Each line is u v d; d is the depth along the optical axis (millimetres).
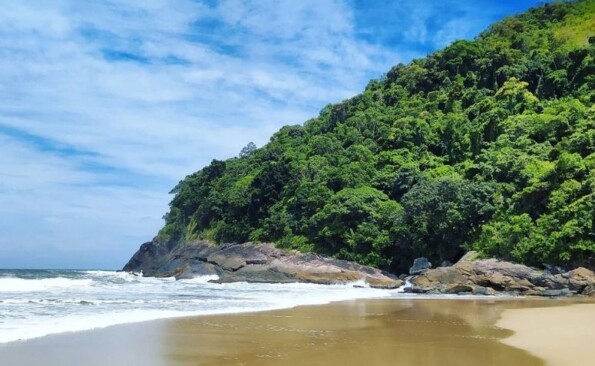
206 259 72250
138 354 13562
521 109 67188
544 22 98000
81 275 81625
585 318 23031
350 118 86688
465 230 51969
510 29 96438
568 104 62812
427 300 35375
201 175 93812
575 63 70625
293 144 91688
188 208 90312
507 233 45938
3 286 40938
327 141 80438
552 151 53156
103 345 14609
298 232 66938
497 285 43000
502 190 51406
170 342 15461
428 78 88938
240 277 62375
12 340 14727
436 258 54250
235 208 75875
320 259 59844
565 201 43656
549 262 42531
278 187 74938
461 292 42906
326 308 28094
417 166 66000
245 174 88688
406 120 75438
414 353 14344
